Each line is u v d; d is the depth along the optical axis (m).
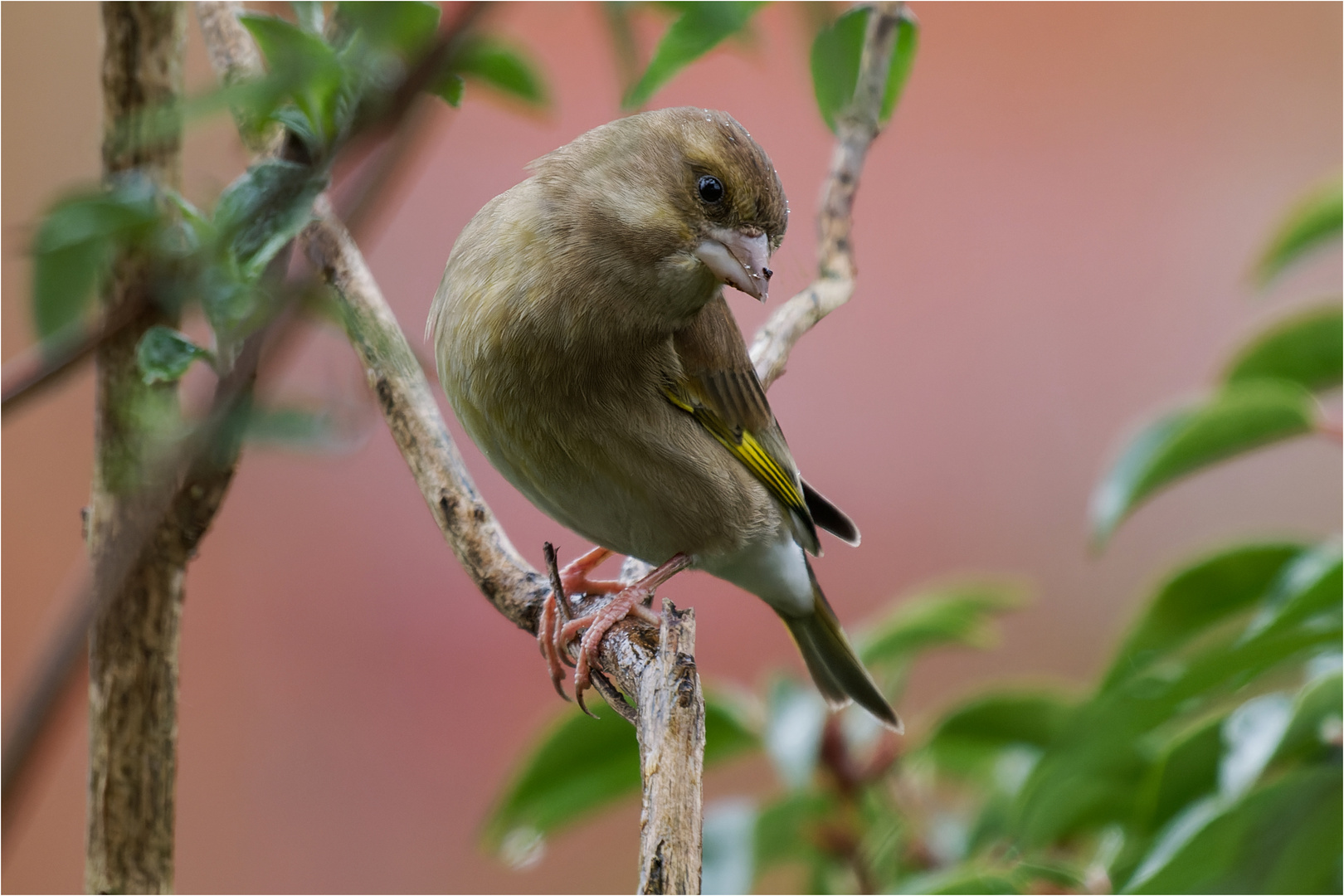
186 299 3.47
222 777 4.12
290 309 3.46
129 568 3.60
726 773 4.14
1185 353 4.26
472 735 4.13
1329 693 3.89
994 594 3.97
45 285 3.12
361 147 3.84
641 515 3.97
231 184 3.85
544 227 3.95
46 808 4.11
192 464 3.49
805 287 3.99
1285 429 3.94
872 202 4.31
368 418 3.50
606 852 4.14
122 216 3.16
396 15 3.55
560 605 3.93
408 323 4.15
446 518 3.94
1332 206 3.95
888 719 3.97
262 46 3.84
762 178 3.96
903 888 3.92
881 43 3.97
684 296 3.96
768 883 4.02
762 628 4.14
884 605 4.17
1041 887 3.93
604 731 3.95
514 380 3.95
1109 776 3.94
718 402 3.97
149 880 3.92
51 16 4.13
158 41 3.91
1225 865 3.90
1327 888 3.90
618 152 3.96
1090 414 4.19
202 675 4.12
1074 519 4.18
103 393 3.89
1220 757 3.92
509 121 4.16
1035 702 3.97
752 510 3.98
